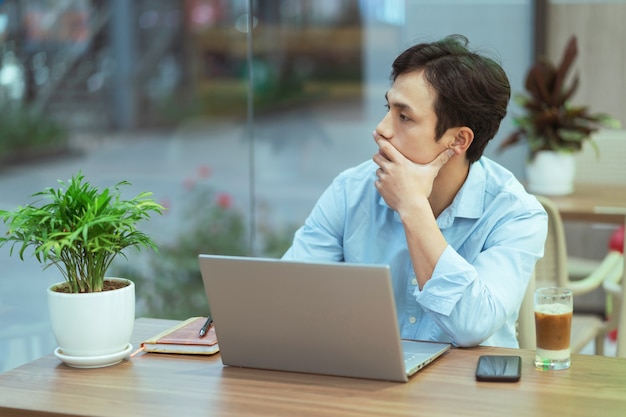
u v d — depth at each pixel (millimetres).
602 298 4996
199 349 2010
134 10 15711
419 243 2033
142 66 15727
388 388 1754
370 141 9414
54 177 11125
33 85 13336
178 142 14578
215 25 16328
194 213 6023
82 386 1811
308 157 12578
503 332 2232
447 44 2109
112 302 1912
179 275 4969
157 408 1682
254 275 1813
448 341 2201
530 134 4211
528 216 2195
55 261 1952
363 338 1775
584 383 1754
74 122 13906
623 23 5176
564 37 5285
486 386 1751
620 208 3762
